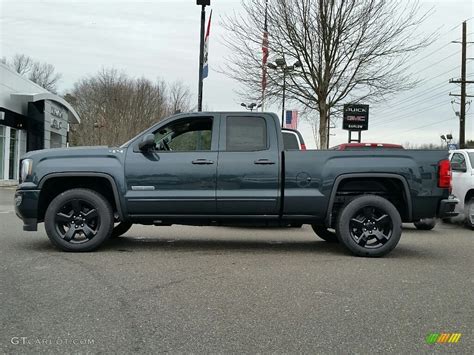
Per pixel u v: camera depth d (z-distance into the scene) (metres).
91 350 3.78
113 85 59.84
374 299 5.14
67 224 7.36
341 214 7.36
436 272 6.41
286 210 7.38
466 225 11.92
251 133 7.51
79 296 5.09
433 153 7.43
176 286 5.52
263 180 7.34
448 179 7.39
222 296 5.17
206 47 15.42
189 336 4.08
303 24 19.09
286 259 7.14
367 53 19.20
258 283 5.71
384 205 7.32
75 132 61.94
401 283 5.80
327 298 5.15
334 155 7.39
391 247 7.33
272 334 4.14
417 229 11.51
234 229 10.80
